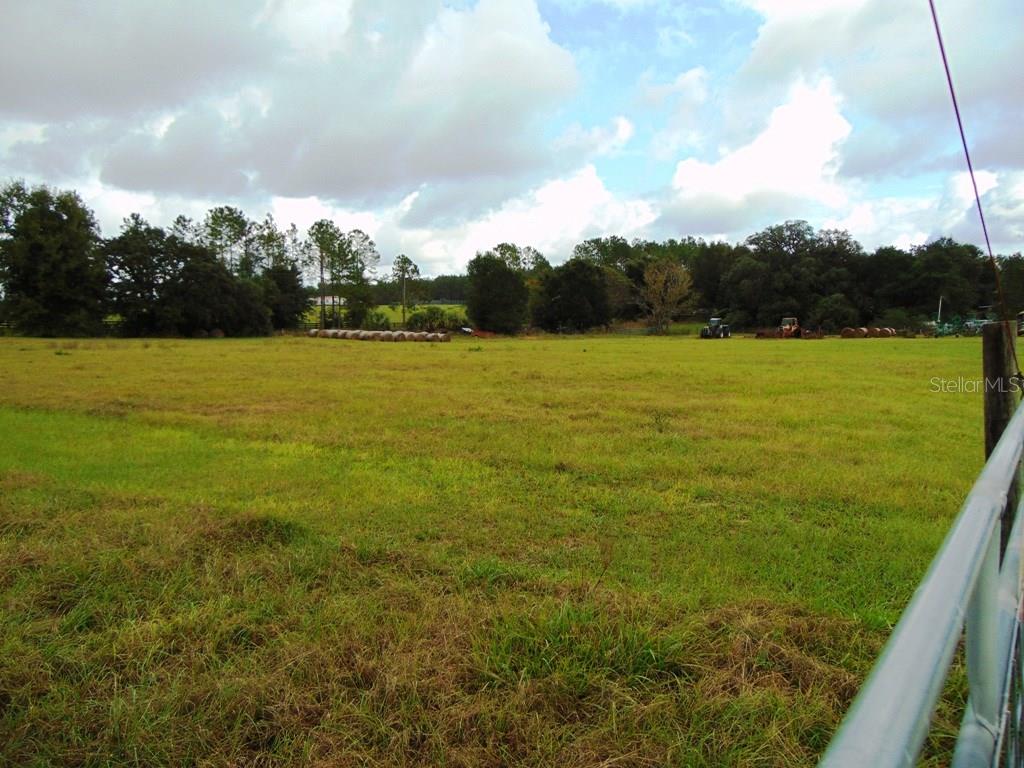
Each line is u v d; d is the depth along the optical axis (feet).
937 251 228.63
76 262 153.89
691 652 9.55
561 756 7.66
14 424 31.27
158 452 25.21
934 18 6.35
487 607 11.14
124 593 11.70
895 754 1.98
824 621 10.67
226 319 177.06
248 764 7.73
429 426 30.22
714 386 45.37
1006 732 4.37
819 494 19.25
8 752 7.92
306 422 31.42
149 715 8.39
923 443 26.45
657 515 17.47
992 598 3.89
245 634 10.44
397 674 9.02
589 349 104.63
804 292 239.30
